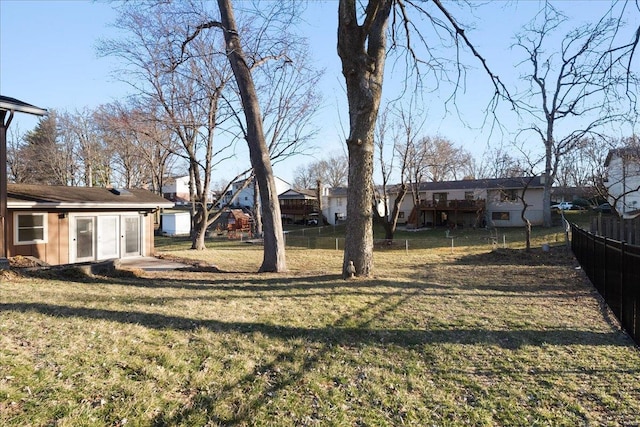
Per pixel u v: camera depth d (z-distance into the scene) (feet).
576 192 105.60
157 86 62.28
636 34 16.70
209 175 71.67
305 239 92.99
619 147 63.36
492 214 118.01
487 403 11.80
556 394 12.39
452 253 63.98
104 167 146.51
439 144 114.73
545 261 46.85
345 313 20.24
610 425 10.69
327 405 11.32
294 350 15.02
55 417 9.30
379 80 28.68
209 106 65.51
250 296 23.30
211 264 50.03
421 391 12.48
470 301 24.16
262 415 10.53
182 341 14.75
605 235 46.44
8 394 9.84
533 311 22.00
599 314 21.59
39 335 13.84
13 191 43.88
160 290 24.56
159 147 93.76
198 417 10.11
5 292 20.65
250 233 112.27
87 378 11.16
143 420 9.70
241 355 14.07
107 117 74.64
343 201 157.58
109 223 50.19
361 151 29.37
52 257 44.16
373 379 13.15
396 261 54.60
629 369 14.28
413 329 18.30
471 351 15.87
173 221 117.39
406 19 34.24
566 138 59.41
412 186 117.80
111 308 18.38
